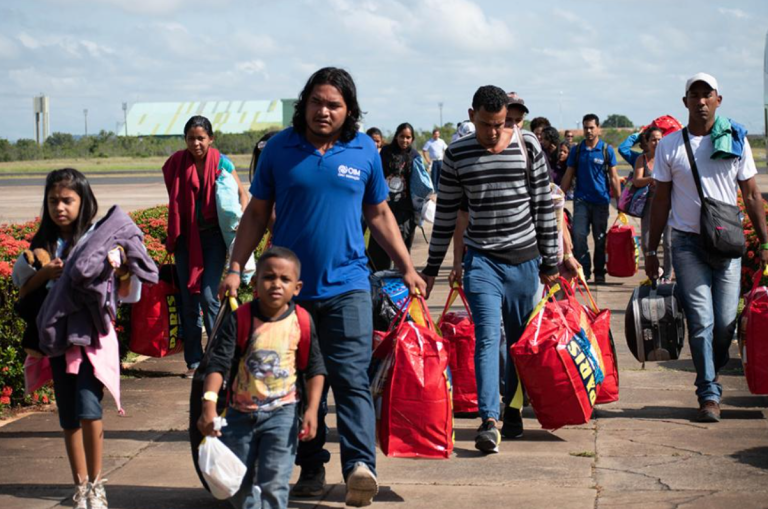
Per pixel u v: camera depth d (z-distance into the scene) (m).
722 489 5.04
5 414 6.87
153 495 5.12
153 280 4.74
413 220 10.58
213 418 4.10
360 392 4.78
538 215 5.94
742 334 6.43
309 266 4.74
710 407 6.38
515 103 6.72
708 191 6.36
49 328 4.57
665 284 6.90
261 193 4.85
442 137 75.88
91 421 4.62
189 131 7.74
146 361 8.82
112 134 102.06
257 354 4.22
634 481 5.20
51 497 5.11
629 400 7.07
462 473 5.41
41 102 103.12
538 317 5.89
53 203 4.68
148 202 31.20
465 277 5.89
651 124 11.26
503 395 6.58
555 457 5.68
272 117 129.12
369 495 4.74
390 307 6.78
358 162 4.79
